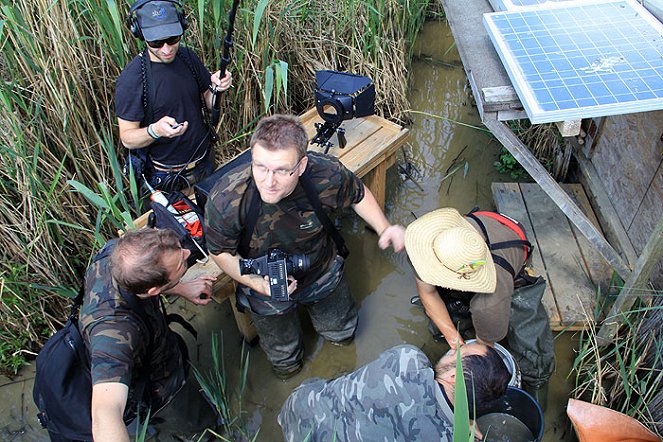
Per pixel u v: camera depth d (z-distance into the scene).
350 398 1.95
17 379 3.13
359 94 3.16
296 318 2.94
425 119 4.78
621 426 2.46
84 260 3.48
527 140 4.27
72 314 2.13
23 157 2.94
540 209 3.71
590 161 3.73
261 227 2.23
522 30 2.57
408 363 1.87
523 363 2.80
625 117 3.25
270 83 3.16
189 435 2.83
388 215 3.97
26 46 3.11
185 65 2.94
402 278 3.58
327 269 2.71
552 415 2.88
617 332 2.87
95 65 3.50
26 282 3.15
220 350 3.23
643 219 3.08
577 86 2.19
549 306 3.12
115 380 1.83
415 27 5.36
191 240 2.68
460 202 4.04
